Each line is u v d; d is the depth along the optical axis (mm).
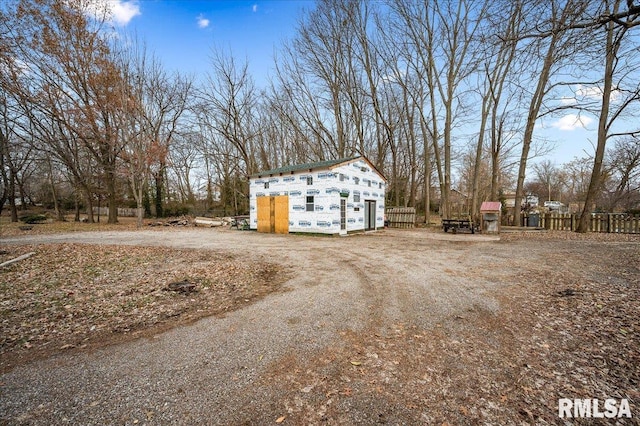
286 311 4074
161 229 18375
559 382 2355
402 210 20562
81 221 24219
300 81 24328
